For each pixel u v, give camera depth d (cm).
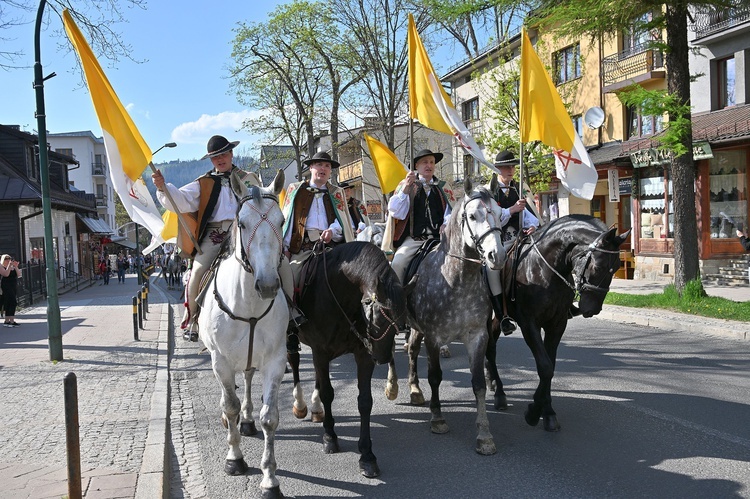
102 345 1224
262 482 489
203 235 588
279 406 772
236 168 617
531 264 638
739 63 1912
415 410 721
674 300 1374
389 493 495
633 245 2206
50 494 470
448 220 602
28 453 573
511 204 768
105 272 4266
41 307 2191
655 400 720
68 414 423
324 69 2867
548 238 628
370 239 926
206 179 588
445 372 911
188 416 747
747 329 1095
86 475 509
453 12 1477
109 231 5266
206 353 1172
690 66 2064
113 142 593
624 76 2247
